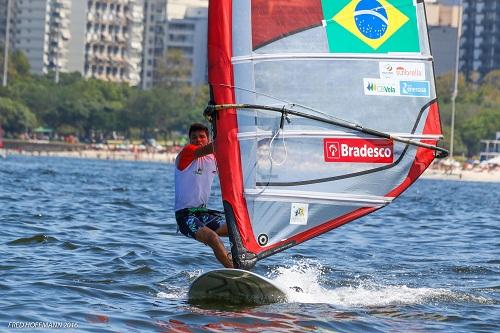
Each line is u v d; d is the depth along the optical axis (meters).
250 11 45.22
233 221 45.22
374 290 52.16
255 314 43.72
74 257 60.66
